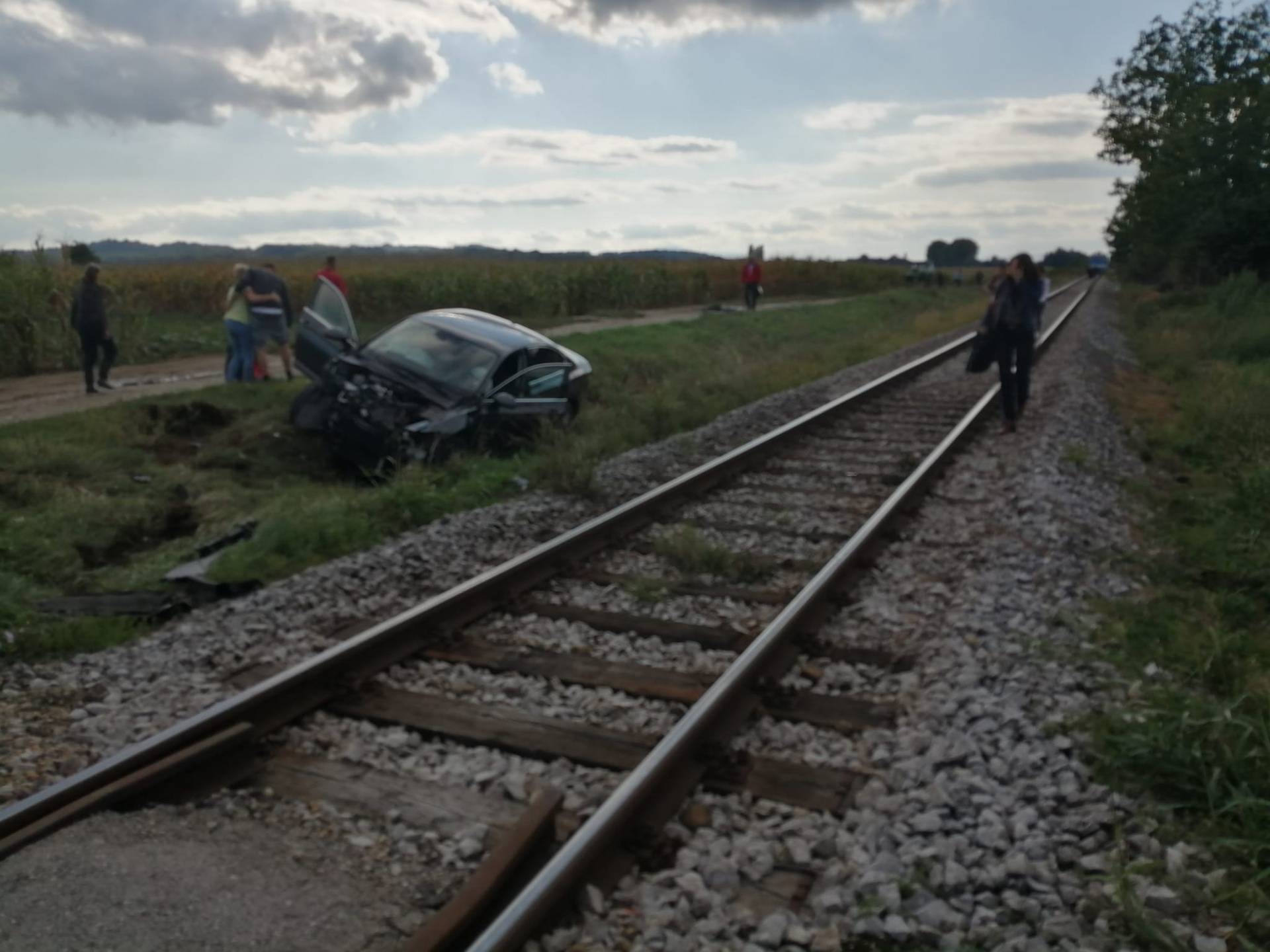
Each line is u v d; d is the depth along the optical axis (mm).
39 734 4695
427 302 28688
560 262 38688
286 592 6539
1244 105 34312
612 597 6758
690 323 26844
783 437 11750
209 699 5055
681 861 3787
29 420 11336
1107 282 77688
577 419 12898
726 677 4961
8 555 7547
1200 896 3520
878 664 5676
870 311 37656
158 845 3721
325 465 11484
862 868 3760
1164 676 5395
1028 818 3994
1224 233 33594
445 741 4770
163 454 11188
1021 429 12492
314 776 4395
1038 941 3289
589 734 4785
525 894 3299
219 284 27094
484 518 8445
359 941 3326
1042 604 6406
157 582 7156
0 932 3113
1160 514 9352
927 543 8008
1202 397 14789
